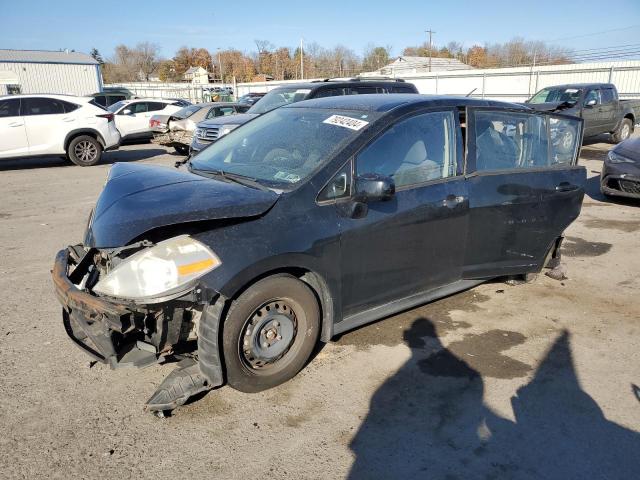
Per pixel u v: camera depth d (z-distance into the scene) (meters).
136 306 2.66
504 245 4.24
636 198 8.06
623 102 16.44
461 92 29.98
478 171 3.98
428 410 3.01
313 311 3.19
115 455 2.60
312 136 3.56
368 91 10.28
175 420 2.88
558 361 3.56
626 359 3.60
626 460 2.62
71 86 36.81
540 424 2.89
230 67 84.69
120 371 3.36
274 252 2.88
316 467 2.55
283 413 2.96
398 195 3.49
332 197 3.20
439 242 3.77
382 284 3.54
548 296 4.70
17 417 2.88
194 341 3.13
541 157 4.50
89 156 12.91
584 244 6.30
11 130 11.84
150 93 49.22
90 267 3.21
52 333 3.86
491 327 4.06
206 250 2.70
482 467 2.57
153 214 2.70
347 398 3.11
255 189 3.15
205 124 11.03
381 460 2.61
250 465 2.56
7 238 6.36
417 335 3.90
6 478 2.43
